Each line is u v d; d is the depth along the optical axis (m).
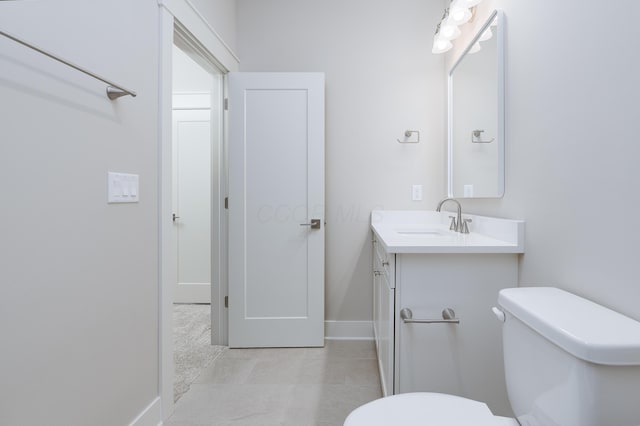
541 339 0.75
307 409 1.53
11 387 0.83
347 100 2.37
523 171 1.25
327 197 2.38
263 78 2.21
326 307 2.40
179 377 1.83
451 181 2.16
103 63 1.11
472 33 1.80
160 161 1.42
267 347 2.24
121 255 1.20
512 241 1.24
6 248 0.82
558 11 1.03
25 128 0.85
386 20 2.34
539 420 0.75
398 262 1.23
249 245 2.24
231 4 2.29
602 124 0.85
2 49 0.80
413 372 1.23
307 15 2.37
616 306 0.80
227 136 2.29
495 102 1.46
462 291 1.23
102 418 1.11
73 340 1.00
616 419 0.62
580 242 0.93
